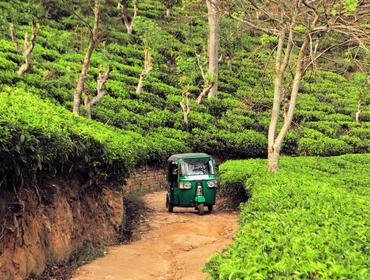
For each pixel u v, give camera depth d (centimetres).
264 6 1474
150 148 2117
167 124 2652
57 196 885
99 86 2095
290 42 1441
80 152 917
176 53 3778
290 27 1350
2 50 2430
